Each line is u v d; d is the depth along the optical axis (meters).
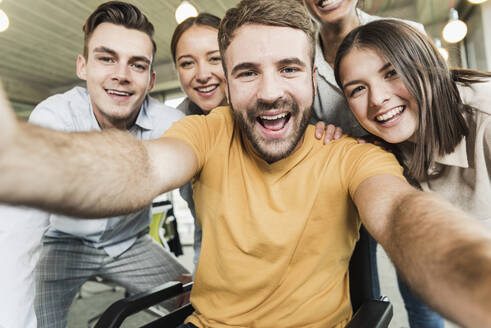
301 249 0.68
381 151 0.67
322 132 0.76
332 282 0.70
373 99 0.72
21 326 0.77
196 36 1.19
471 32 3.38
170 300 1.37
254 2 0.64
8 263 0.75
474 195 0.82
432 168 0.79
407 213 0.38
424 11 2.82
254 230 0.68
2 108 0.23
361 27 0.76
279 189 0.69
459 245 0.26
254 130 0.69
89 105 1.24
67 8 3.30
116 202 0.39
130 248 1.41
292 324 0.66
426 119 0.74
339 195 0.67
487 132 0.75
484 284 0.21
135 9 1.17
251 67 0.66
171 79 4.72
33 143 0.29
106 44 1.11
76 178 0.33
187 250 3.79
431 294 0.26
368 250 0.74
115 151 0.42
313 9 1.08
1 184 0.25
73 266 1.27
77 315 2.02
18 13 3.38
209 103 1.29
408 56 0.69
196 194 0.78
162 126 1.27
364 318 0.59
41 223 0.84
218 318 0.69
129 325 1.80
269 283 0.67
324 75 1.11
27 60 4.64
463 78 0.83
